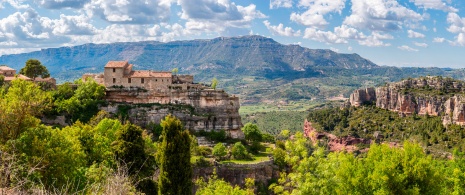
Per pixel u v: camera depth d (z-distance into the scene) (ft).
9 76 522.88
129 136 267.80
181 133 243.19
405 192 159.94
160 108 490.08
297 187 178.09
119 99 501.56
